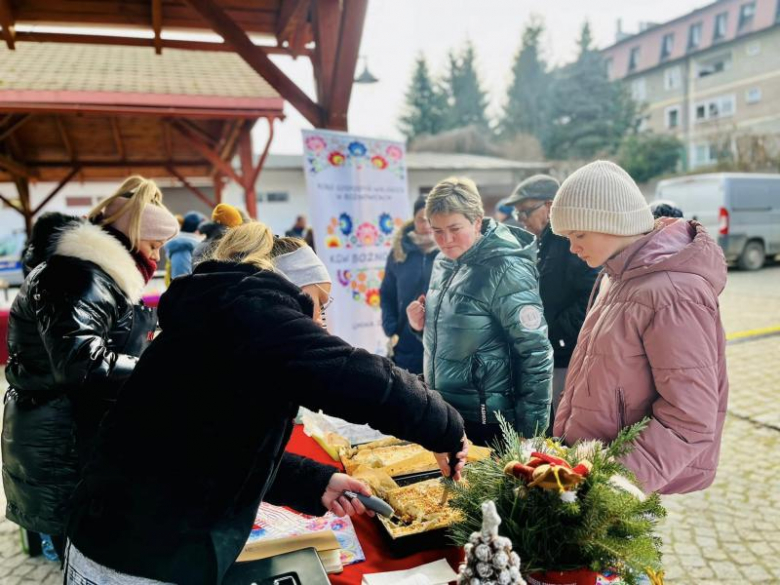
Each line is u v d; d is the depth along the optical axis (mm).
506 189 19969
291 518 1258
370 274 3109
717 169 22312
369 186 3070
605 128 29125
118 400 925
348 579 1028
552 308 2217
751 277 9914
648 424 1108
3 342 5664
